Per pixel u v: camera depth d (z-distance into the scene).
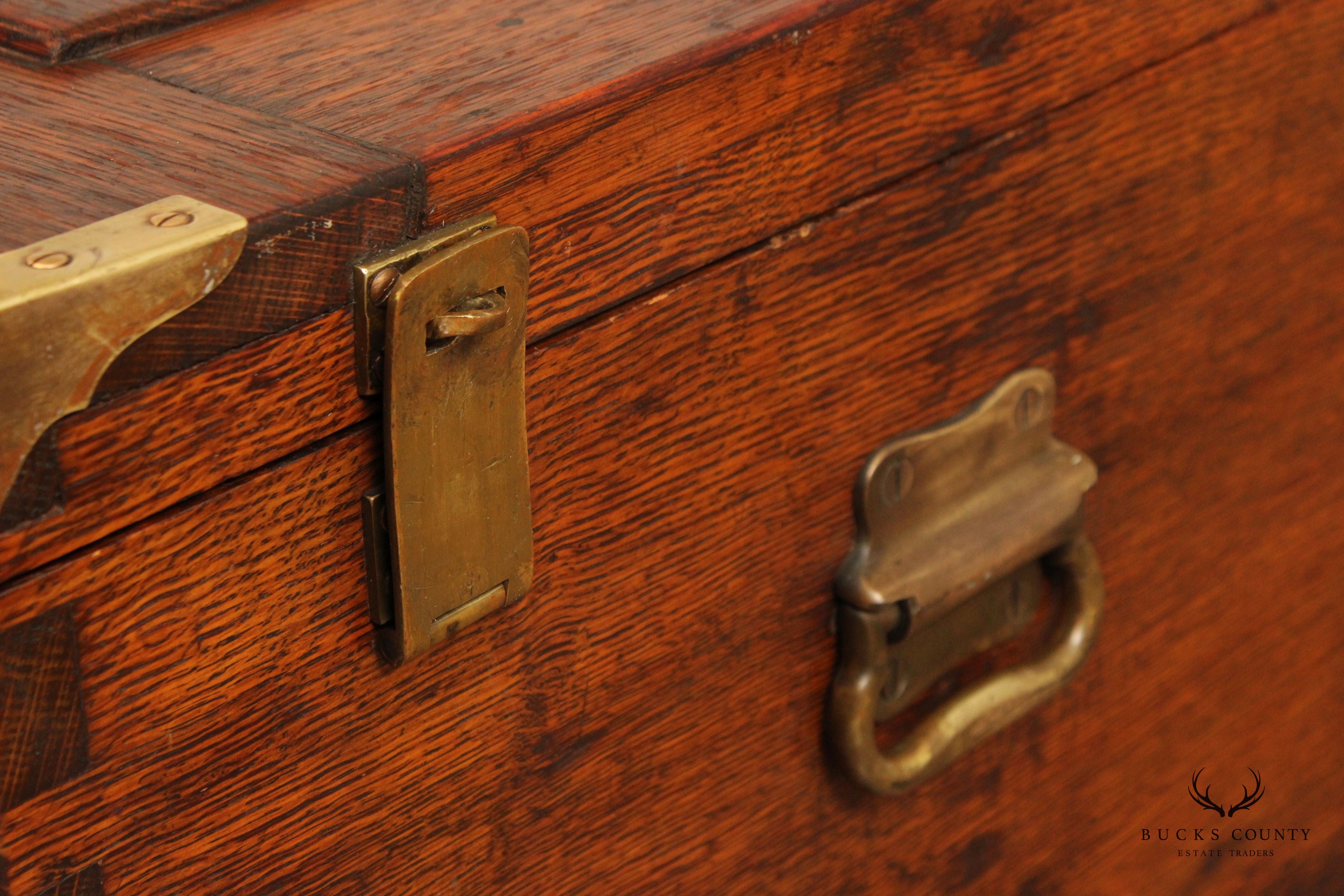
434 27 1.02
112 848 0.94
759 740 1.13
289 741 0.97
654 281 1.02
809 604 1.13
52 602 0.90
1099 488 1.24
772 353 1.07
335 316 0.93
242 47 1.00
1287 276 1.33
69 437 0.89
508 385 0.98
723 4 1.04
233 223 0.90
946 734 1.17
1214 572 1.40
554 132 0.97
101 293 0.88
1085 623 1.22
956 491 1.16
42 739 0.91
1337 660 1.60
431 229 0.95
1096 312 1.20
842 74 1.05
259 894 0.98
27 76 0.98
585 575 1.04
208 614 0.94
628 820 1.09
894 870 1.22
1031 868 1.33
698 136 1.01
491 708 1.03
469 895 1.04
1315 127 1.29
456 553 0.98
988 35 1.09
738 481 1.08
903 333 1.12
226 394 0.92
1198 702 1.44
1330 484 1.50
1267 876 1.60
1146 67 1.17
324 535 0.96
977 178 1.12
